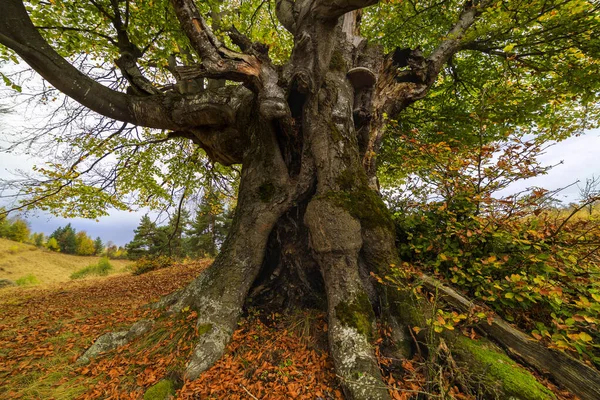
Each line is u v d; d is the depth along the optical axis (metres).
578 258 2.53
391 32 7.23
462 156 3.36
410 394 2.07
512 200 2.79
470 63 7.09
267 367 2.61
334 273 2.89
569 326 1.93
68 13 5.03
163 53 6.03
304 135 3.67
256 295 3.68
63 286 10.81
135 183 8.11
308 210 3.17
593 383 1.90
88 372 2.81
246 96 4.23
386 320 2.76
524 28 5.24
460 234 2.90
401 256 3.45
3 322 4.95
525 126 6.28
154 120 4.39
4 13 3.58
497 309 2.55
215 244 24.30
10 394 2.54
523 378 1.93
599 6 4.59
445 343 2.26
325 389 2.29
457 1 6.36
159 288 8.05
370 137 4.34
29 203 5.73
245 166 4.01
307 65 3.35
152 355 2.90
